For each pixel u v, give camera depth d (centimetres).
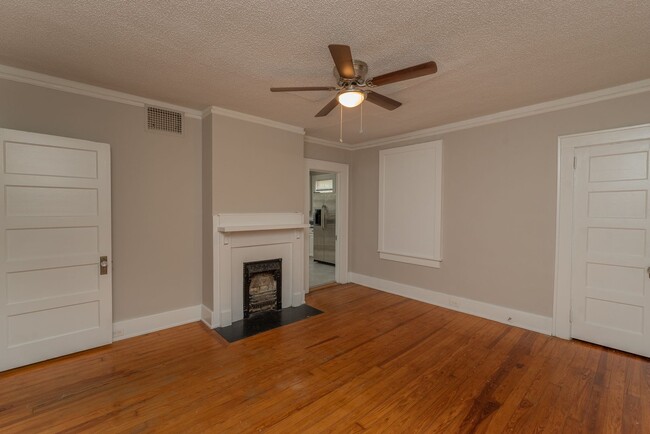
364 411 208
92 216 289
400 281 474
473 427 194
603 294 298
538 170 334
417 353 290
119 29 196
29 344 261
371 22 187
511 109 347
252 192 373
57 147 269
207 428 192
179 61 239
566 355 284
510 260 357
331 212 729
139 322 328
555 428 192
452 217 409
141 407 211
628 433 188
